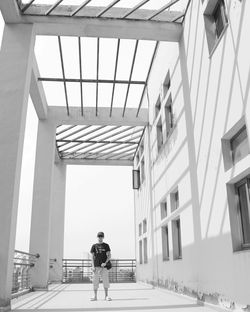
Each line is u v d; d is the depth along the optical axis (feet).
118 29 26.13
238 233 16.31
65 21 25.34
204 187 20.17
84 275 52.21
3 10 23.93
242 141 16.37
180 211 25.46
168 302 21.71
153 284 36.76
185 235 24.06
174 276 27.43
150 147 40.06
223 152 17.46
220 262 17.48
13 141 21.66
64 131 44.50
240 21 15.24
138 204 51.19
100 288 37.60
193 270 22.11
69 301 23.29
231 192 16.90
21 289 29.66
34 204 37.06
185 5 24.99
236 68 15.75
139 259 49.55
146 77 37.11
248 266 14.39
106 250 24.41
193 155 22.45
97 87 34.42
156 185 35.83
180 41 26.50
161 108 33.04
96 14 25.66
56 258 49.60
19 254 27.66
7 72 23.40
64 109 40.50
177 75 27.12
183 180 24.76
